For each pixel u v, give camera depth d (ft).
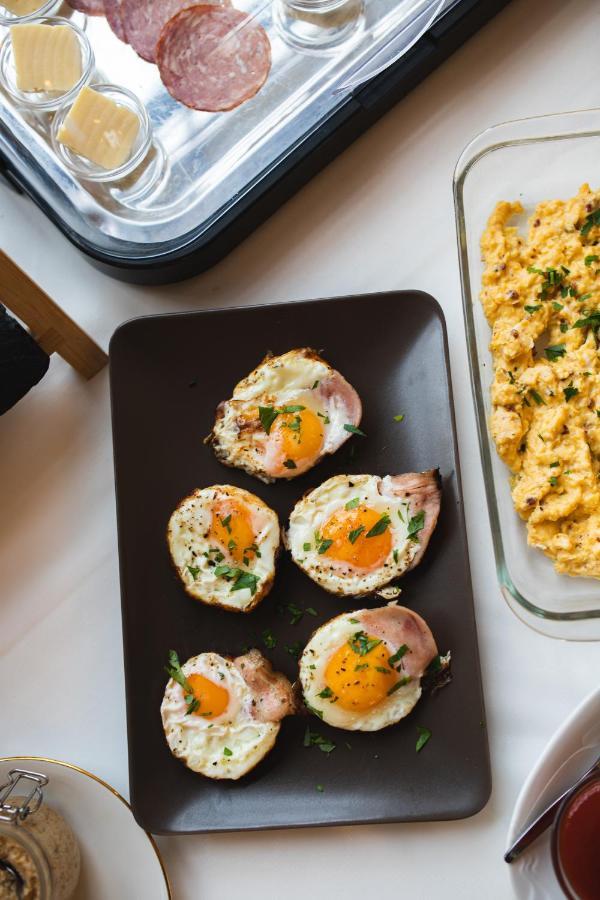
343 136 3.00
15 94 2.93
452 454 2.91
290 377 2.93
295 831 2.87
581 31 3.06
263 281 3.05
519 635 2.89
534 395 2.77
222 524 2.89
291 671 2.88
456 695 2.82
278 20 2.98
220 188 2.96
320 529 2.88
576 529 2.73
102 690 2.95
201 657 2.87
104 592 2.99
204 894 2.86
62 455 3.04
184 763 2.84
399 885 2.83
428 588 2.86
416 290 2.94
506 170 2.86
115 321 3.07
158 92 3.00
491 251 2.84
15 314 2.86
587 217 2.82
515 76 3.06
